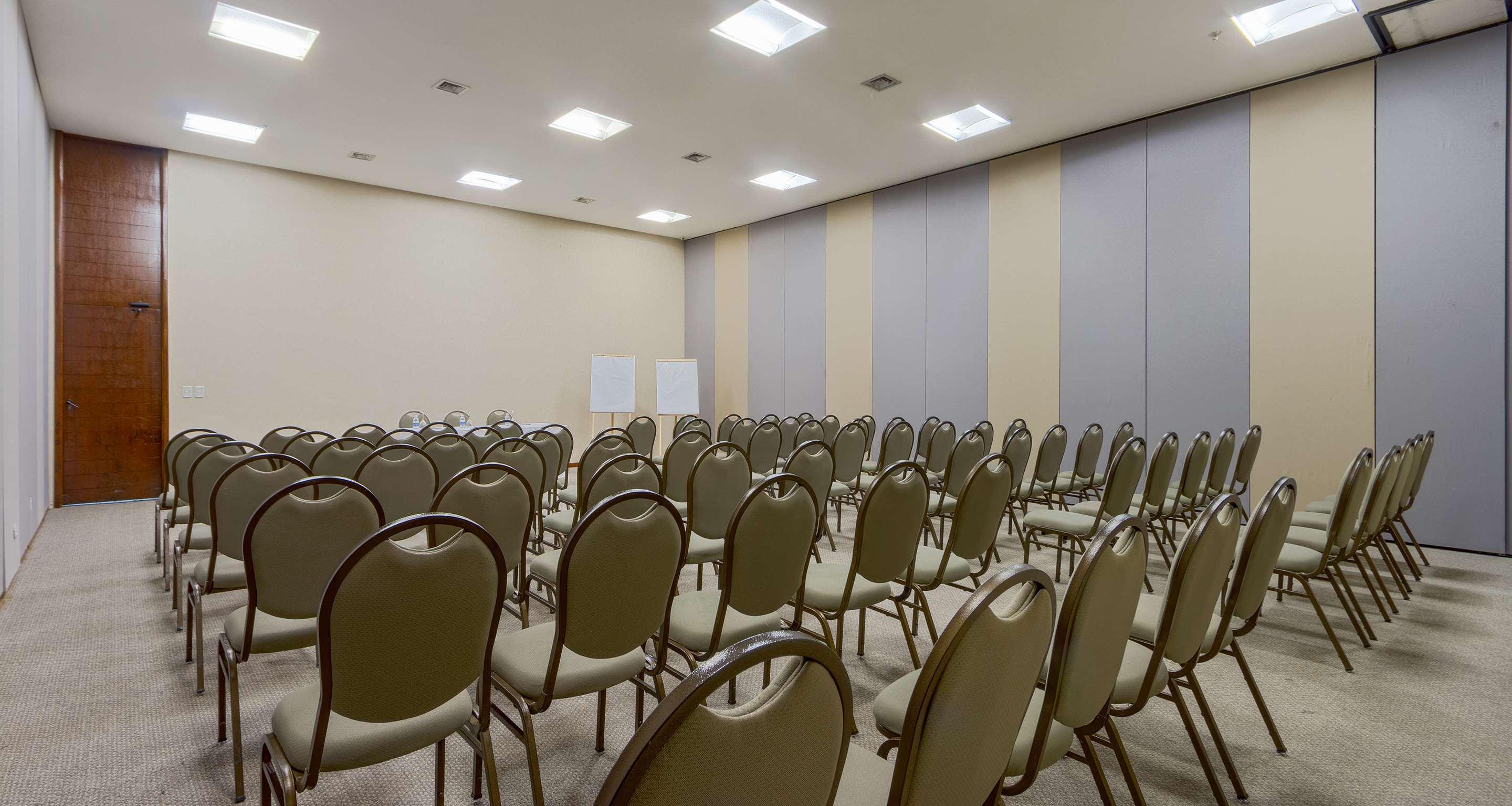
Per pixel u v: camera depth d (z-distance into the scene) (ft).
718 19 15.67
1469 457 16.55
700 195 30.12
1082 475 17.28
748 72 18.34
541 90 19.34
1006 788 4.85
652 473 10.20
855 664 9.70
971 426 26.53
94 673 9.37
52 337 21.74
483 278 31.53
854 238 30.58
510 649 6.48
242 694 8.79
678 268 38.83
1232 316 20.12
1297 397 18.97
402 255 29.17
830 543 16.28
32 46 16.35
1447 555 16.25
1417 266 17.19
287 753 4.88
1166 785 6.93
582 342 34.91
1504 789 6.82
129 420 23.26
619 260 36.40
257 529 6.27
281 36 16.90
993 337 25.77
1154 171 21.61
